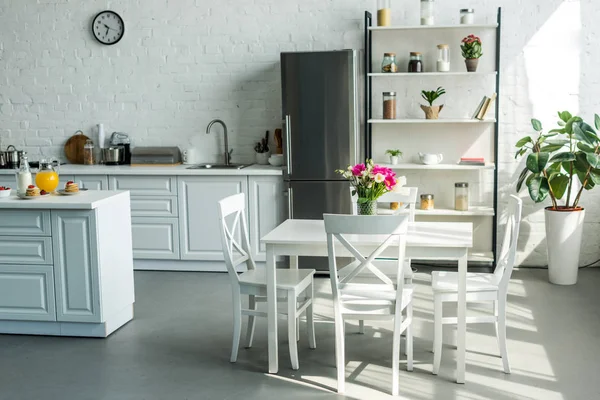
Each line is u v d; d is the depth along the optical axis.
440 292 3.84
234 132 6.73
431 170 6.41
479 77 6.26
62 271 4.49
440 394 3.61
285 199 6.16
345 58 5.92
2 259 4.54
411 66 6.10
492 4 6.16
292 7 6.47
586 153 5.36
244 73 6.64
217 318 4.97
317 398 3.59
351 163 6.01
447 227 4.18
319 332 4.61
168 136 6.84
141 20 6.74
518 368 3.95
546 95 6.18
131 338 4.57
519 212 3.79
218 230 6.27
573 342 4.36
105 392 3.71
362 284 3.74
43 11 6.89
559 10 6.09
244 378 3.87
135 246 6.41
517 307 5.11
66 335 4.62
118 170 6.33
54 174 4.75
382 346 4.34
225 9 6.59
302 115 6.02
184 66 6.72
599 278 5.89
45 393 3.71
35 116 7.03
